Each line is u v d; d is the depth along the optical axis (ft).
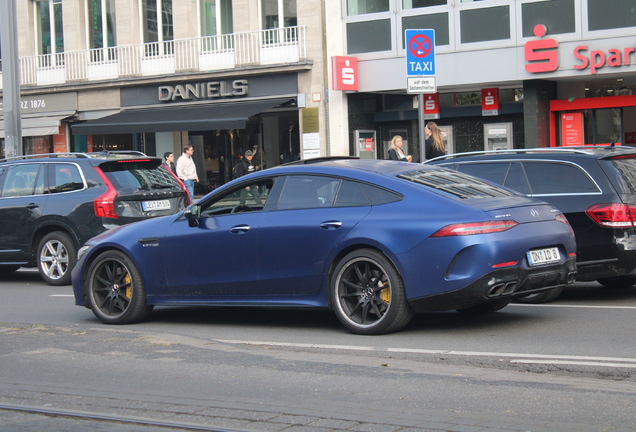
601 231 28.40
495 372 19.53
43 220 40.60
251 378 19.36
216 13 84.94
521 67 65.82
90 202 39.37
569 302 30.37
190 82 84.38
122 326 28.02
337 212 24.64
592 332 24.29
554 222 24.63
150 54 87.71
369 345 23.08
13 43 62.28
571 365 19.86
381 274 23.90
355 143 76.64
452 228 22.68
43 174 41.47
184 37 85.51
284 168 26.30
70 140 93.61
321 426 15.19
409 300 23.30
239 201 26.76
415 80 42.80
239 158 84.12
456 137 75.77
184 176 72.69
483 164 31.55
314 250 24.75
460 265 22.58
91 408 17.19
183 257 27.12
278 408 16.57
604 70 62.44
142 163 42.01
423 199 23.59
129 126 80.28
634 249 28.14
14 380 19.88
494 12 66.69
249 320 28.73
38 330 26.23
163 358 21.75
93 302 28.84
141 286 27.96
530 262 23.39
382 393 17.63
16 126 62.54
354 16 73.56
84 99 90.74
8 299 36.11
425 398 17.13
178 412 16.56
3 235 41.68
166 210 41.47
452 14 68.54
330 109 76.02
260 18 82.02
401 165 26.16
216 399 17.49
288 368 20.27
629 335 23.73
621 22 61.72
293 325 27.27
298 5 78.69
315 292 24.97
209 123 75.92
